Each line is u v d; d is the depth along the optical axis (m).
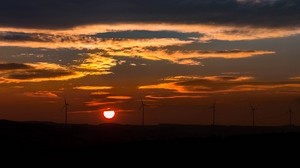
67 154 99.81
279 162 80.94
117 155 95.06
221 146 98.25
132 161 87.81
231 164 80.75
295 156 85.88
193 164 82.31
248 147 95.50
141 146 103.31
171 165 82.19
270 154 88.12
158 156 91.69
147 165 83.06
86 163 87.12
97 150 102.44
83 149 105.81
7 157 95.75
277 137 106.19
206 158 87.38
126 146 104.50
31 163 88.25
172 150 97.00
